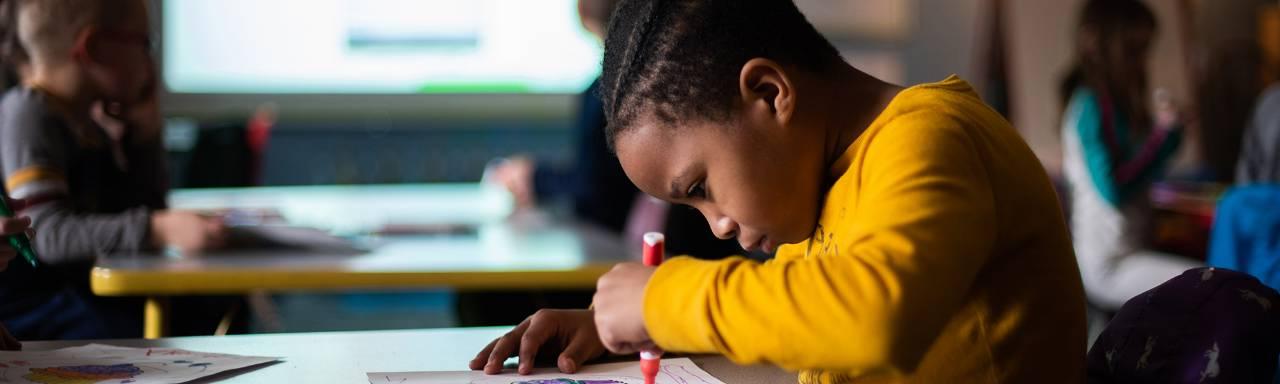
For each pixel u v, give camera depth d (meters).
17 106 1.91
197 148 3.40
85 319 1.81
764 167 0.85
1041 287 0.85
